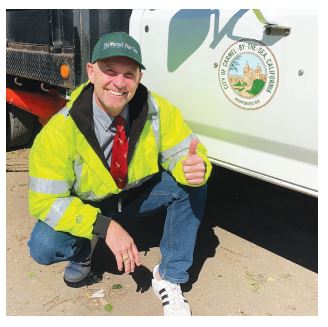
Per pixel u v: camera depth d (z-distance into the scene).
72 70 3.22
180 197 2.36
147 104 2.21
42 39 3.49
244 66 2.39
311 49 2.13
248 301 2.55
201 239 3.20
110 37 2.03
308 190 2.28
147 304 2.52
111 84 2.04
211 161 2.68
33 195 2.20
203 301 2.55
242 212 3.60
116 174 2.25
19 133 4.77
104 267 2.84
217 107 2.56
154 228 3.33
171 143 2.35
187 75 2.68
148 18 2.84
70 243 2.33
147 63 2.91
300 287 2.68
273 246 3.12
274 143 2.35
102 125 2.18
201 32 2.55
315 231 3.33
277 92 2.28
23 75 3.78
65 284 2.68
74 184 2.26
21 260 2.91
